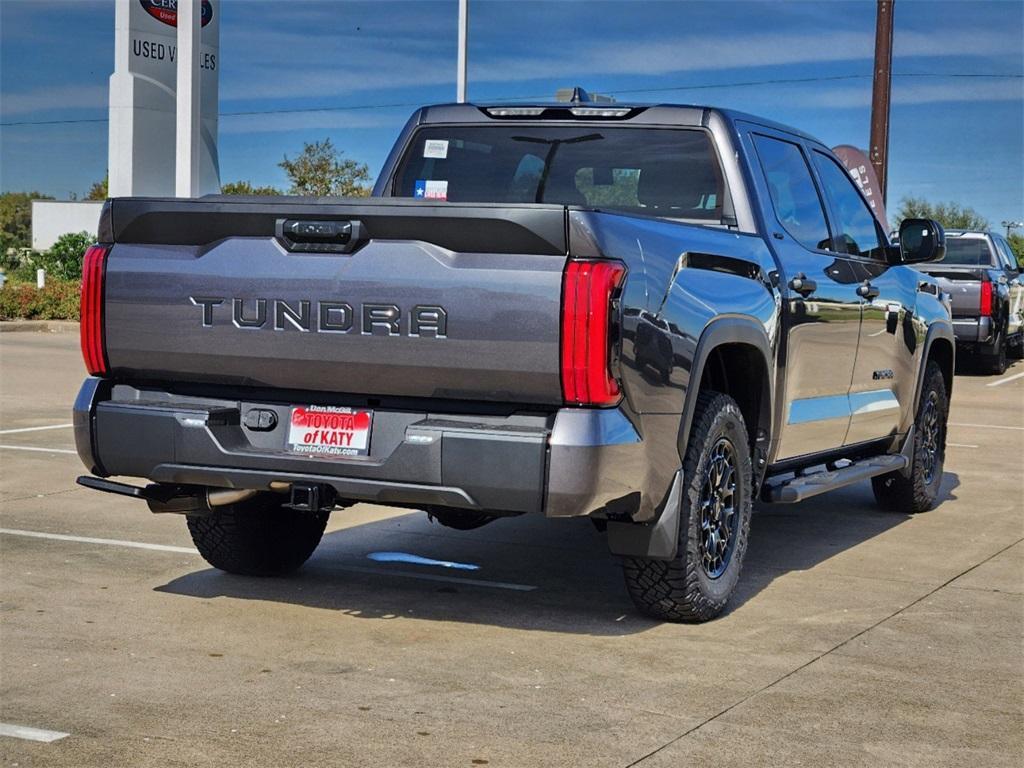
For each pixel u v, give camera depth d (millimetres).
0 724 4375
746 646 5480
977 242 21969
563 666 5145
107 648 5273
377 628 5664
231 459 5348
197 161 17203
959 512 8914
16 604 5926
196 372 5438
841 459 7914
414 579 6602
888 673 5133
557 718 4527
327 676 4957
